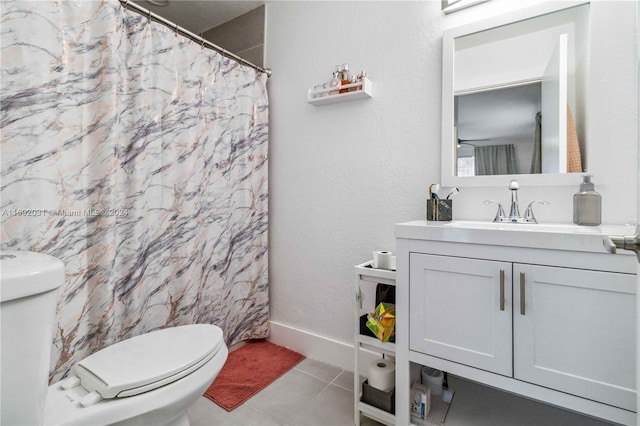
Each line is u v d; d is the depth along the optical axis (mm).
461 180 1415
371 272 1293
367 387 1309
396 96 1610
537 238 915
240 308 1948
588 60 1170
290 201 2018
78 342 1195
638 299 605
